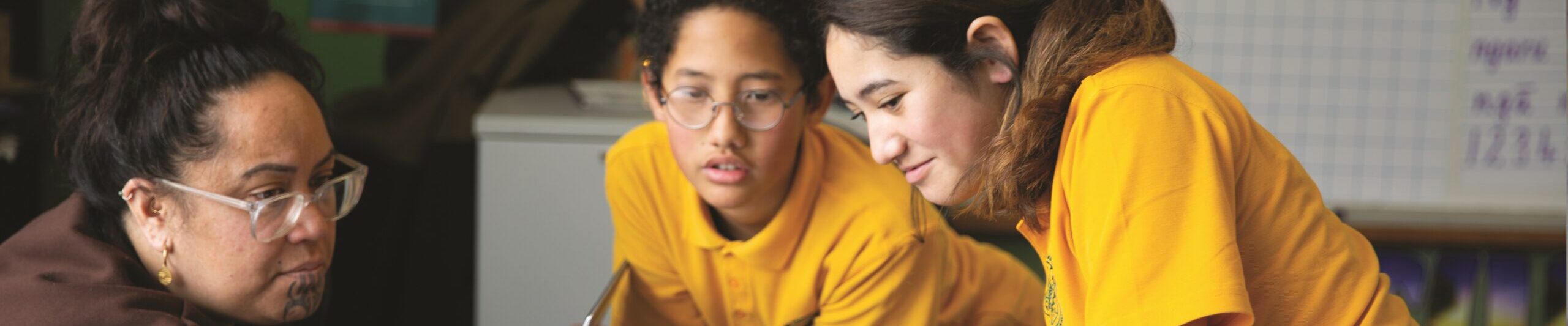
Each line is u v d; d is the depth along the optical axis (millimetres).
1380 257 1961
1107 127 776
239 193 955
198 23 934
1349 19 1882
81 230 957
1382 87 1898
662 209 1239
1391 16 1881
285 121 962
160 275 979
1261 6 1880
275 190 976
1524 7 1870
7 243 964
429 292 2199
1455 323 1962
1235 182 811
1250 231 830
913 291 1153
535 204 1875
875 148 863
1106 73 804
